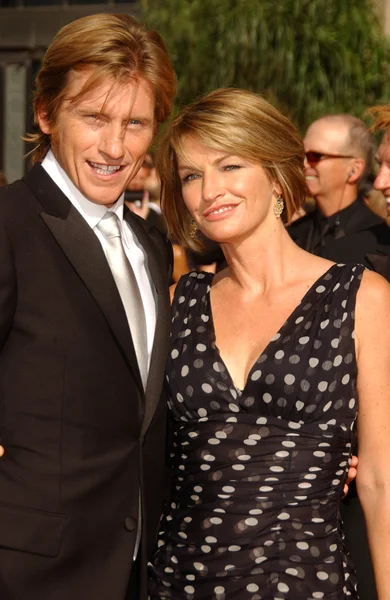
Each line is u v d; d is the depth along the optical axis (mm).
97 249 2504
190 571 2455
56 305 2430
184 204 2791
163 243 2842
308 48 6738
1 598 2361
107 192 2541
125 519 2488
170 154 2697
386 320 2453
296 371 2453
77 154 2502
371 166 4160
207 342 2600
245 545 2410
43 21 8953
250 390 2480
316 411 2439
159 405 2607
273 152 2523
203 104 2557
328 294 2518
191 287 2752
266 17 6746
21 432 2393
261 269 2615
